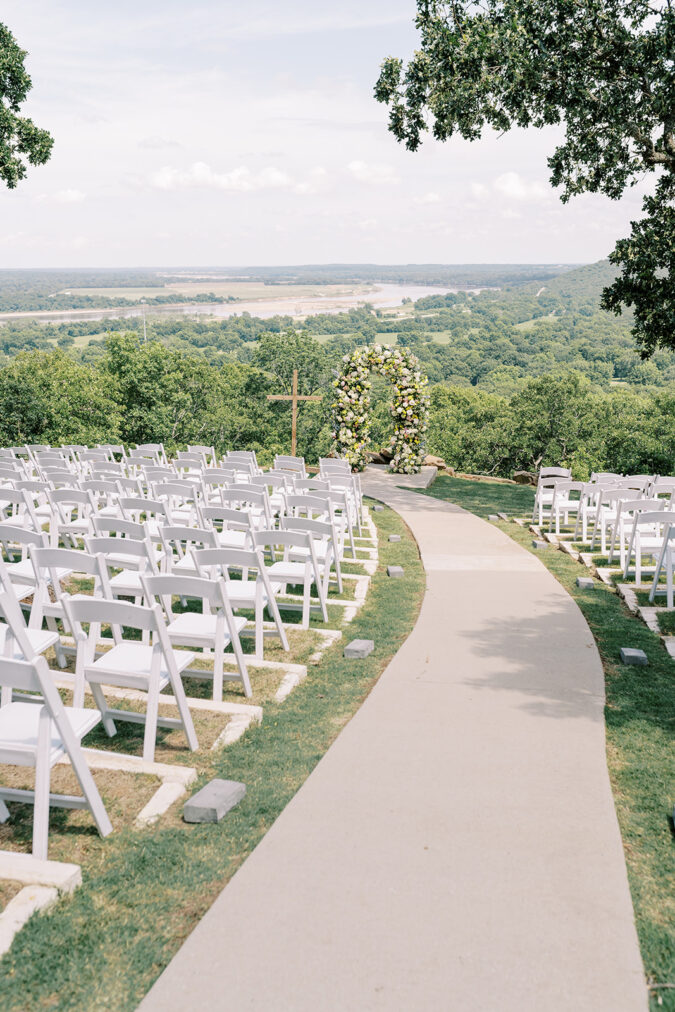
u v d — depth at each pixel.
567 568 11.02
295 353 63.84
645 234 17.11
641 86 16.05
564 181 18.33
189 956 3.05
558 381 60.25
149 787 4.42
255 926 3.23
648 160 17.06
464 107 17.53
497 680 6.36
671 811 4.34
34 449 15.67
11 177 20.67
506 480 24.86
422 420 24.03
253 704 5.79
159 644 4.64
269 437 63.28
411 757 4.89
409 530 14.47
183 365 58.06
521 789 4.49
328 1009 2.79
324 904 3.38
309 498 9.17
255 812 4.18
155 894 3.47
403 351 23.67
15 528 6.17
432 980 2.94
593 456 57.72
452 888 3.52
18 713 4.11
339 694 6.07
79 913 3.32
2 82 20.42
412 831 4.00
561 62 15.96
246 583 7.13
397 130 18.47
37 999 2.84
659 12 15.17
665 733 5.41
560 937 3.20
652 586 8.91
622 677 6.55
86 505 9.61
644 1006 2.83
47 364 46.44
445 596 9.27
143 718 4.96
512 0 15.76
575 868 3.70
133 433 57.28
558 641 7.48
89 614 4.63
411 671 6.55
